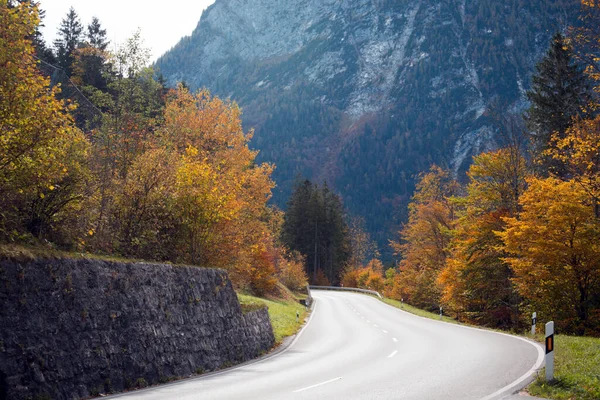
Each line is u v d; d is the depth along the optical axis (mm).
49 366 9773
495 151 37688
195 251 20391
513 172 35000
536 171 35344
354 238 126562
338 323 32469
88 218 15008
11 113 10625
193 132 28844
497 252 34344
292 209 100062
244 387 11492
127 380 11648
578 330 26797
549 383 10844
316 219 100812
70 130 13016
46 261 10438
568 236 25938
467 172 37562
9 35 10703
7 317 9250
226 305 17688
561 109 36812
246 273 31609
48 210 12844
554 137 24125
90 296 11383
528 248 26391
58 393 9766
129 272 12984
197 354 14750
